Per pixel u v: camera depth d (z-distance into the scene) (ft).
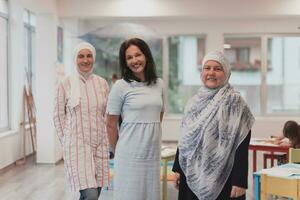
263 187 9.99
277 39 31.81
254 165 18.67
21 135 24.56
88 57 11.51
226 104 7.86
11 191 17.65
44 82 23.48
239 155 7.76
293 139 16.85
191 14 23.52
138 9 23.62
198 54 32.32
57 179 19.84
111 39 30.17
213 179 7.82
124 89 8.97
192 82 32.53
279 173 9.93
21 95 24.79
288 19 30.96
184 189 8.39
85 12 23.76
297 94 32.19
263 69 31.81
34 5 20.97
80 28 29.27
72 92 11.21
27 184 18.86
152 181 9.00
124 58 9.01
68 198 16.56
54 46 23.47
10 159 22.81
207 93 8.13
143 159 8.90
